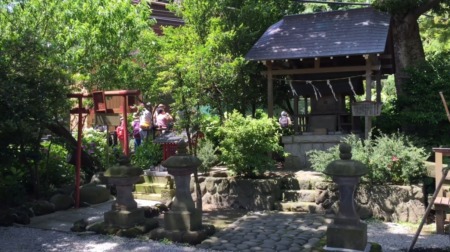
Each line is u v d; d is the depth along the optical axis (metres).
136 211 6.53
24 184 8.49
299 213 7.75
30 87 7.27
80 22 10.07
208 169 9.44
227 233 6.35
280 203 8.06
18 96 6.75
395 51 11.56
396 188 7.37
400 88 11.45
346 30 10.03
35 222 7.04
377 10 10.69
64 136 9.47
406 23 11.33
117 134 11.77
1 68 7.04
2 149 7.66
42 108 7.40
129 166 6.52
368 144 7.96
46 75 7.58
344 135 9.83
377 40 9.28
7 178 7.76
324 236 6.09
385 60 10.97
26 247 5.73
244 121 8.58
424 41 14.90
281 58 9.59
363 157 7.60
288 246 5.64
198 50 8.36
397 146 7.63
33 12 9.43
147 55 10.70
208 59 8.70
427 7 11.01
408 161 7.44
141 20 10.88
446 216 7.02
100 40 10.12
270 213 7.78
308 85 10.67
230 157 8.51
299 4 13.71
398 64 11.49
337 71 9.75
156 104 11.69
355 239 5.11
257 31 11.54
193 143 9.22
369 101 8.60
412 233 6.57
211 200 8.64
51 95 7.65
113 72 10.52
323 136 9.94
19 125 7.35
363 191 7.59
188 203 6.13
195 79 8.10
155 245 5.76
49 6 9.69
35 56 7.47
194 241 5.84
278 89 12.25
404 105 10.11
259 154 8.47
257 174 8.62
